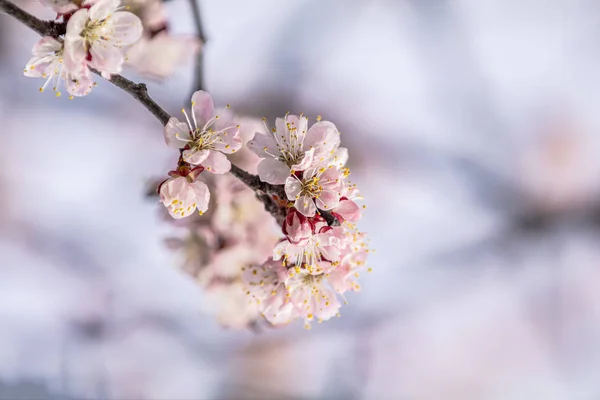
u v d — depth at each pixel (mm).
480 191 1149
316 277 634
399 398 1115
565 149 1146
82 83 612
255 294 639
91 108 1018
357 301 1149
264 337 1097
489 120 1145
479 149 1148
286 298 634
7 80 986
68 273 1049
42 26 608
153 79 720
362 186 1105
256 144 625
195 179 626
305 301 635
